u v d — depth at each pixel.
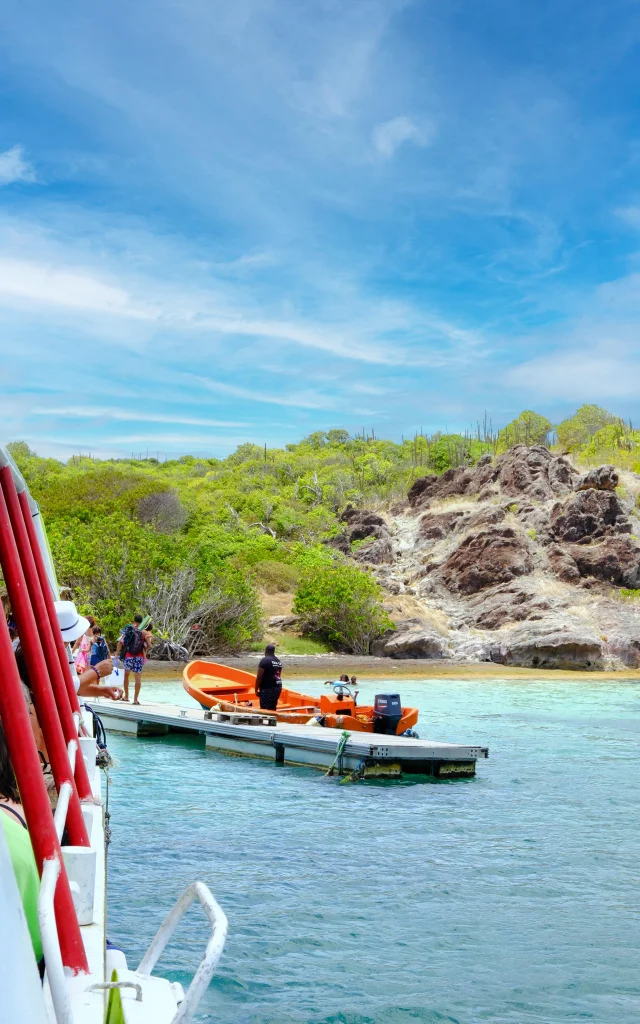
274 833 10.44
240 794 12.66
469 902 8.05
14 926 1.58
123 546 39.16
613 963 6.71
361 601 44.56
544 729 20.94
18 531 3.57
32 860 2.51
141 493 54.38
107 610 37.19
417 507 71.44
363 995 6.08
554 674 40.19
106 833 6.92
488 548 54.44
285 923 7.43
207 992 6.05
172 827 10.65
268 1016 5.74
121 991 2.44
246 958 6.67
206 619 39.69
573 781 14.06
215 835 10.29
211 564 41.12
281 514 77.31
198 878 8.63
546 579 52.78
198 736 18.00
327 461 124.94
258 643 42.81
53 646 3.84
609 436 93.31
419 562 60.38
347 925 7.42
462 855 9.60
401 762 14.42
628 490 60.69
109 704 19.08
